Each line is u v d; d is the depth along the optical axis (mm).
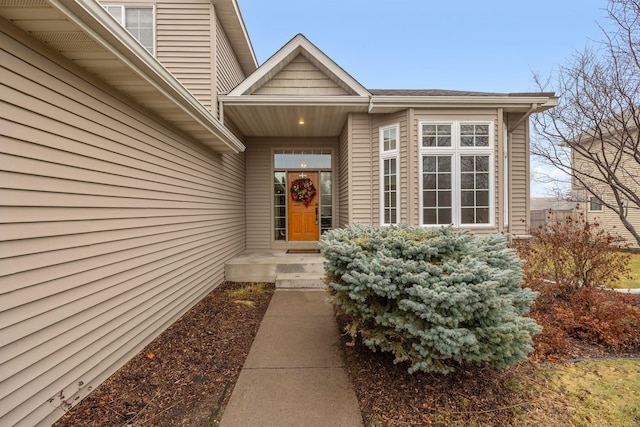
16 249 1600
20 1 1474
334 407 1954
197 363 2523
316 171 7516
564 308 3400
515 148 5812
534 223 11133
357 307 2369
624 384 2184
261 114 5738
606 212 10367
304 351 2744
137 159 2750
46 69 1814
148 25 5152
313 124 6402
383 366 2422
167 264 3293
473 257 2354
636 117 4184
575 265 3758
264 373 2371
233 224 6137
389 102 5168
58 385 1822
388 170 5559
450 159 5227
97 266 2197
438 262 2418
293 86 5719
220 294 4574
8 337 1544
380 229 3162
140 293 2756
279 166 7477
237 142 4762
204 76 5156
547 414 1864
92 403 1973
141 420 1821
